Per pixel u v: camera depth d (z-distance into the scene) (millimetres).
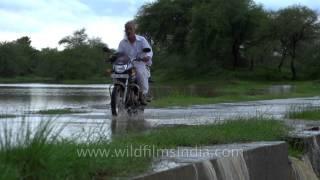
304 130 10281
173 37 102562
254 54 100875
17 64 111750
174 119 11773
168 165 5793
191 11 97250
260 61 109812
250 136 8664
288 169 8477
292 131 10008
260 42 100812
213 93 40062
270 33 100562
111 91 13500
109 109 15766
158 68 105812
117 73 13578
